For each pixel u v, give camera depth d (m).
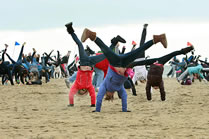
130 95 18.08
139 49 11.10
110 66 11.43
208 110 12.03
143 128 8.55
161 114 11.15
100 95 11.77
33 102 15.16
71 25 12.38
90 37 10.83
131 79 17.38
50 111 12.05
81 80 13.05
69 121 9.70
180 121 9.62
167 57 12.38
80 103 14.81
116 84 11.59
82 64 12.89
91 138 7.37
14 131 8.24
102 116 10.67
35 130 8.35
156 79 14.74
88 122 9.50
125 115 10.91
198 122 9.43
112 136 7.55
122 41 13.31
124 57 11.16
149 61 11.72
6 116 10.84
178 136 7.53
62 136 7.60
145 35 15.43
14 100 15.95
